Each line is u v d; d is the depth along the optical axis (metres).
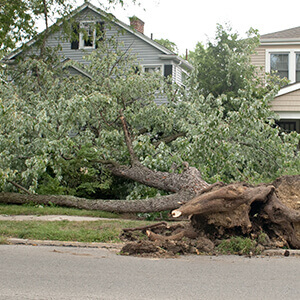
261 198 7.35
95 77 15.72
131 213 11.35
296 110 18.69
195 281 5.17
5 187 12.41
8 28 17.84
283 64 22.77
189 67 26.80
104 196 13.73
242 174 11.94
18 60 17.27
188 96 15.31
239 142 12.69
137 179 11.62
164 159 11.90
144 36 24.19
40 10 18.75
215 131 11.52
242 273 5.64
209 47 22.12
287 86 18.72
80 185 12.74
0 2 17.09
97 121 13.79
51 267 5.82
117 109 14.00
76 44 24.73
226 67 20.72
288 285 5.04
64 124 12.63
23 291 4.62
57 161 12.41
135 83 14.55
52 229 8.40
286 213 7.36
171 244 7.10
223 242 7.21
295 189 8.02
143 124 14.05
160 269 5.82
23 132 12.41
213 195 7.15
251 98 12.97
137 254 6.86
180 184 10.66
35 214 10.73
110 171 12.37
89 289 4.74
